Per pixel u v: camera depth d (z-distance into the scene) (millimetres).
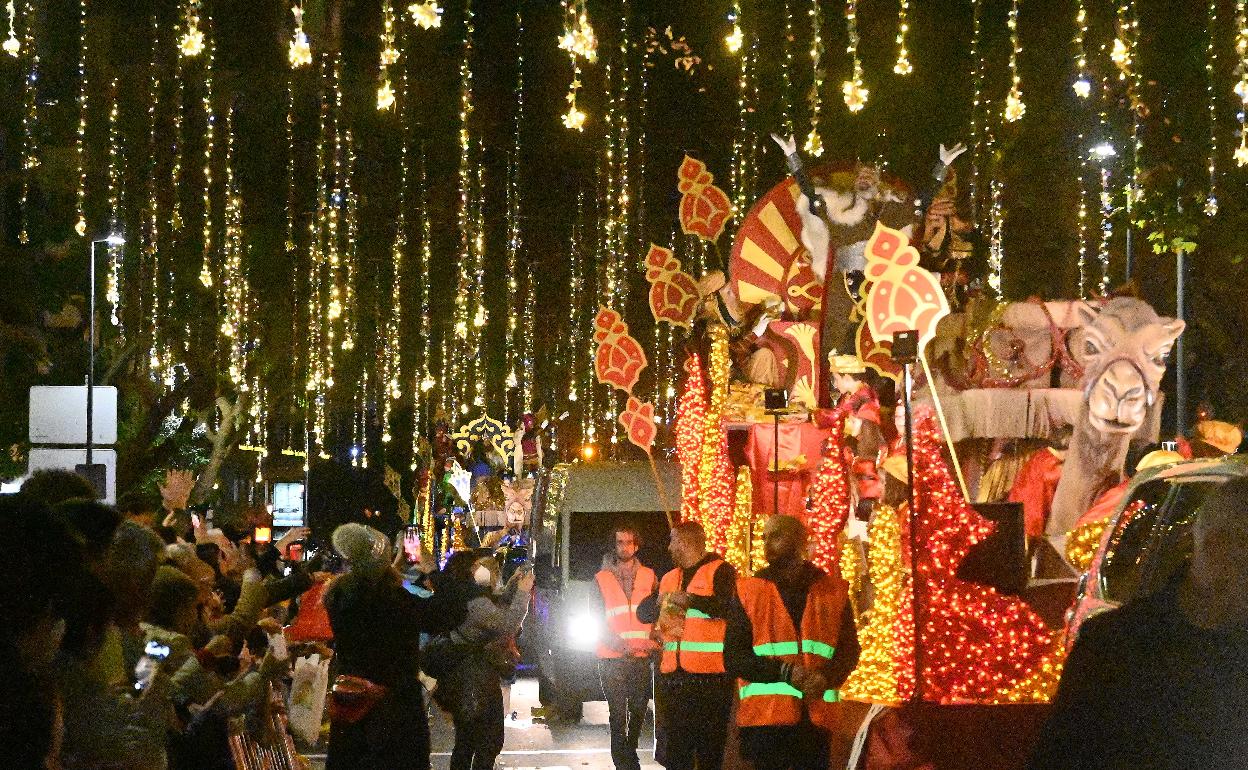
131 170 36062
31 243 34969
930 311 12211
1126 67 19625
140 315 38219
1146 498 8070
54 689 4547
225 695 8695
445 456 37375
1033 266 26516
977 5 22703
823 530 14312
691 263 34969
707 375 17641
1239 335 25453
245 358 42312
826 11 25953
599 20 29047
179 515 13016
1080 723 4371
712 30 28078
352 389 48312
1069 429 13688
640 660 14281
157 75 34719
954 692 11836
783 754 10062
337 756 10953
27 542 4574
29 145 33062
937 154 24531
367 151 39750
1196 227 19859
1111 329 13570
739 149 29547
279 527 48500
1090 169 24219
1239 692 4238
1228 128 20000
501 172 40438
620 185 34688
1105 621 4465
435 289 42375
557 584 22703
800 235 16938
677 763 12539
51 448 20406
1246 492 4336
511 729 20859
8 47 16906
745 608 9984
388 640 11047
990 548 11977
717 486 17156
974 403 13617
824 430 15977
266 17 35250
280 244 40219
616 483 22891
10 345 33781
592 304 41375
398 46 30531
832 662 10102
